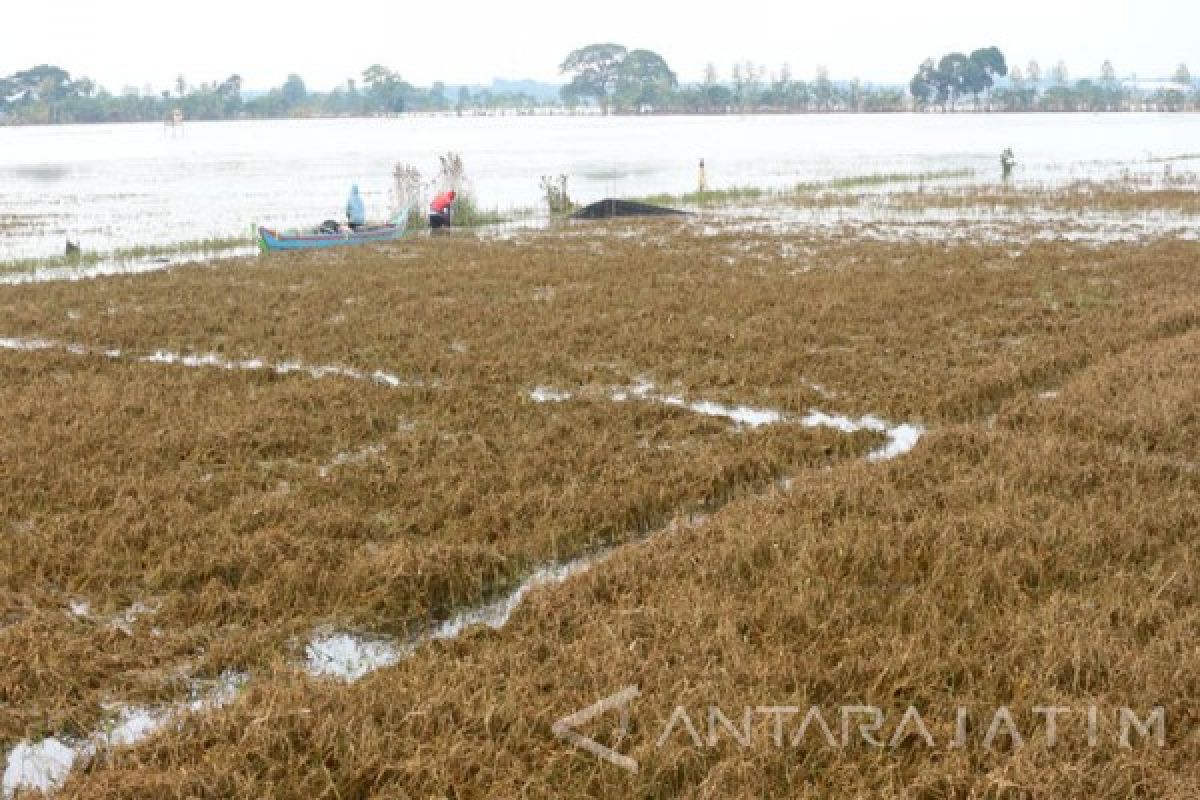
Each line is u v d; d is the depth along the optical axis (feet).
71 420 35.19
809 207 109.60
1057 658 18.78
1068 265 64.90
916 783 15.64
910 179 144.87
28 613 22.39
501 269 67.97
